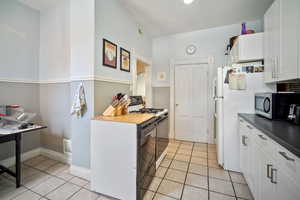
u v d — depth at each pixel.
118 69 2.24
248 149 1.59
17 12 2.19
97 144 1.56
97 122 1.55
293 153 0.74
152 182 1.77
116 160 1.47
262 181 1.20
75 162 1.90
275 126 1.24
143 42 3.12
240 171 1.97
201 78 3.34
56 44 2.30
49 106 2.42
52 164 2.20
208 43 3.21
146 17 2.64
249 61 2.20
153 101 3.76
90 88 1.77
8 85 2.13
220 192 1.60
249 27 2.80
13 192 1.56
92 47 1.74
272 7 1.63
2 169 1.73
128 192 1.43
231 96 2.01
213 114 3.24
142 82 3.79
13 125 1.72
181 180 1.82
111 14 2.04
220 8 2.34
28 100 2.38
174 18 2.68
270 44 1.68
